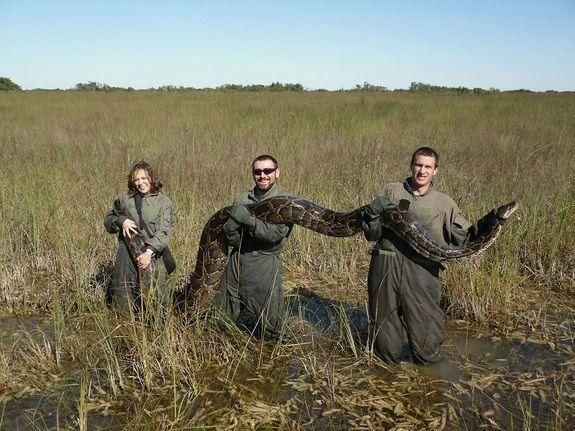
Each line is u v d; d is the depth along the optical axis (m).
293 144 15.20
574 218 8.23
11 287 6.83
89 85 58.28
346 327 5.55
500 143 16.14
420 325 5.13
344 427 4.35
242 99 31.66
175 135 17.09
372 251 5.27
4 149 14.49
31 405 4.57
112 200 9.70
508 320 6.28
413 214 4.93
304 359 5.33
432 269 5.10
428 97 35.31
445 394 4.82
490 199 9.32
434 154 5.07
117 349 5.41
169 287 5.96
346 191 10.20
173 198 9.55
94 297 6.55
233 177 11.27
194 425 4.34
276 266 5.56
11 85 59.31
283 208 5.29
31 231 8.34
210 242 5.82
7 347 5.51
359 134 17.88
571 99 33.19
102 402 4.61
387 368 5.25
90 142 15.53
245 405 4.60
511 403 4.68
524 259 7.85
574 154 14.02
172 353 5.01
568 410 4.53
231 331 5.53
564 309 6.67
